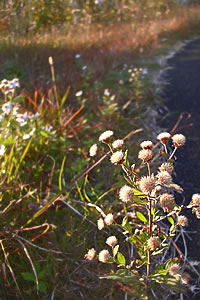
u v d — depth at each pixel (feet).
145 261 1.34
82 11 7.17
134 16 7.88
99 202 2.08
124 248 1.80
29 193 1.88
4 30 5.55
